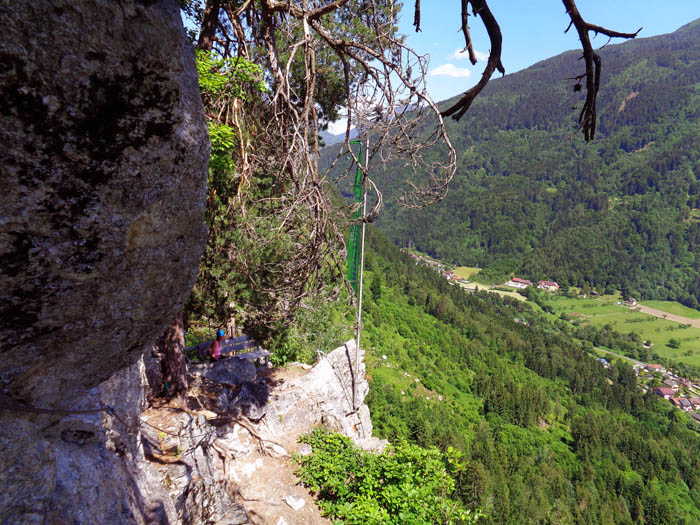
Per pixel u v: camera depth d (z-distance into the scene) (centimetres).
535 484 7081
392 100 345
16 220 120
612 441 8988
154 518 377
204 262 918
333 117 1123
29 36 95
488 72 140
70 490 232
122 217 145
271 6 359
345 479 848
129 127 126
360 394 1623
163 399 766
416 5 171
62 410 197
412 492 741
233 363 1121
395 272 14038
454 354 10412
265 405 1039
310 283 545
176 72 129
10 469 166
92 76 110
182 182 156
